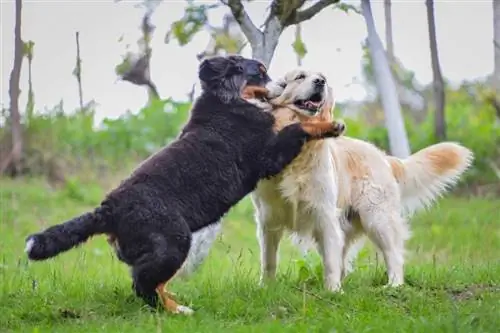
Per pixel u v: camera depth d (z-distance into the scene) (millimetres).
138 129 29562
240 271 13508
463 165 13672
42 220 22234
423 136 29109
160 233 10289
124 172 27594
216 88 11422
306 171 11609
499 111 26969
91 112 32312
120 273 13875
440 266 14102
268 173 11273
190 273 13320
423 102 36156
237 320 9992
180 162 10711
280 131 11273
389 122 24250
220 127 11172
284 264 16000
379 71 24141
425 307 10234
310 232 12000
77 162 28000
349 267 13211
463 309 9859
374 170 12930
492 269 12758
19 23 27797
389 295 10984
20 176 27609
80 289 11570
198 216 10734
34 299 11172
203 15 16188
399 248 12828
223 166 10961
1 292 11820
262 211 12047
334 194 11805
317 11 14484
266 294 10828
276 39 14328
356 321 9375
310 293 10867
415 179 13547
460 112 30812
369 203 12781
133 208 10297
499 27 25422
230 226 22578
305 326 9164
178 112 30141
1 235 20922
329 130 11195
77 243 10258
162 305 10398
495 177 27000
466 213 22688
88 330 9508
